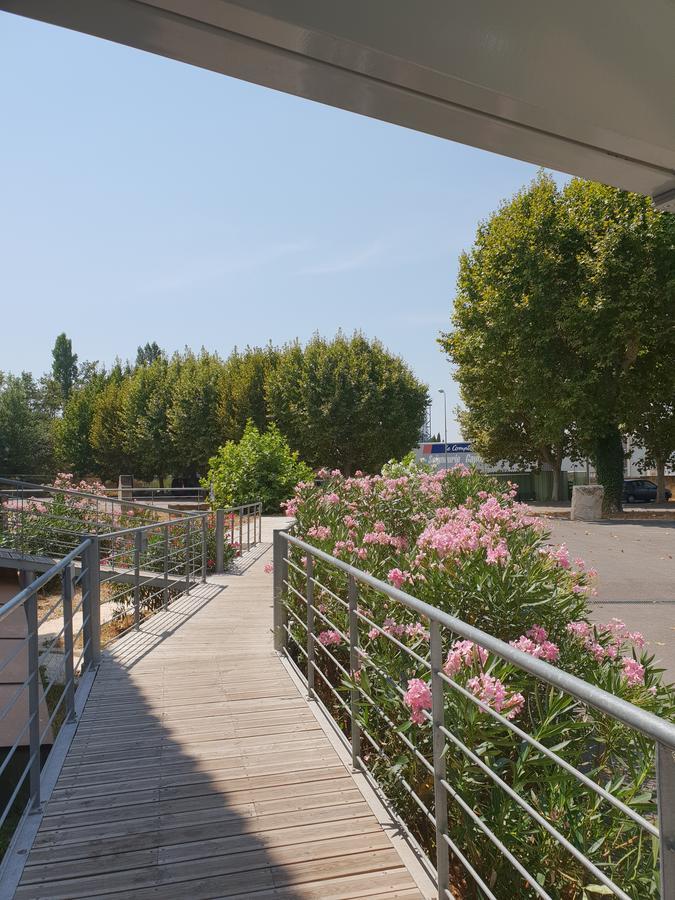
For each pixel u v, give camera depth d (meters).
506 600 4.43
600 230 22.83
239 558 14.38
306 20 2.23
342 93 2.64
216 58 2.39
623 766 3.45
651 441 30.06
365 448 38.47
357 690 4.18
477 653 3.37
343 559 6.11
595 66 2.77
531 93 2.68
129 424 47.06
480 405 30.38
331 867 3.15
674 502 33.09
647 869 2.69
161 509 13.93
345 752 4.43
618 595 9.77
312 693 5.48
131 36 2.24
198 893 2.96
